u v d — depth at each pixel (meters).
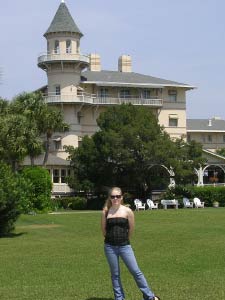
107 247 10.38
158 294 11.56
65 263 16.97
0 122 59.00
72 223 34.22
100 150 64.25
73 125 80.19
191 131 98.31
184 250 19.77
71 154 68.38
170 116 86.44
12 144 58.41
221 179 81.44
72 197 66.94
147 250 20.00
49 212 47.69
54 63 79.62
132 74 89.00
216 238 24.02
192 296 11.34
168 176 66.12
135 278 10.41
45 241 24.56
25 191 30.50
